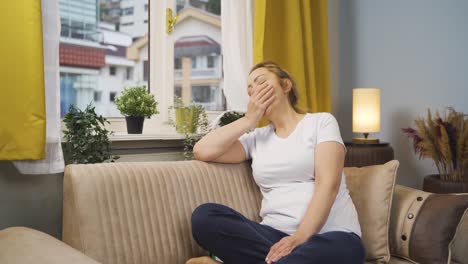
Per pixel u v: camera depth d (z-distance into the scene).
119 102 2.12
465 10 2.84
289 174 1.76
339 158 1.68
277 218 1.72
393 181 1.92
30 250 1.23
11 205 1.65
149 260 1.58
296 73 2.63
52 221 1.77
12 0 1.51
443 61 2.93
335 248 1.45
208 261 1.51
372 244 1.86
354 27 3.32
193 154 2.07
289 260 1.39
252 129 2.04
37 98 1.53
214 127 2.35
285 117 1.87
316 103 2.79
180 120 2.30
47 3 1.63
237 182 1.94
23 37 1.52
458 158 2.51
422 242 1.78
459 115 2.62
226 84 2.50
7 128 1.51
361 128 2.83
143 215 1.61
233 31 2.47
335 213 1.65
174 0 2.50
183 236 1.70
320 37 2.93
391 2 3.15
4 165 1.62
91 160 1.77
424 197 1.90
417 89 3.04
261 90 1.86
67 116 1.74
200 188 1.80
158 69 2.44
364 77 3.28
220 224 1.53
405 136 3.09
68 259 1.15
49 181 1.75
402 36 3.10
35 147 1.53
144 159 2.12
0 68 1.50
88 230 1.47
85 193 1.50
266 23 2.57
